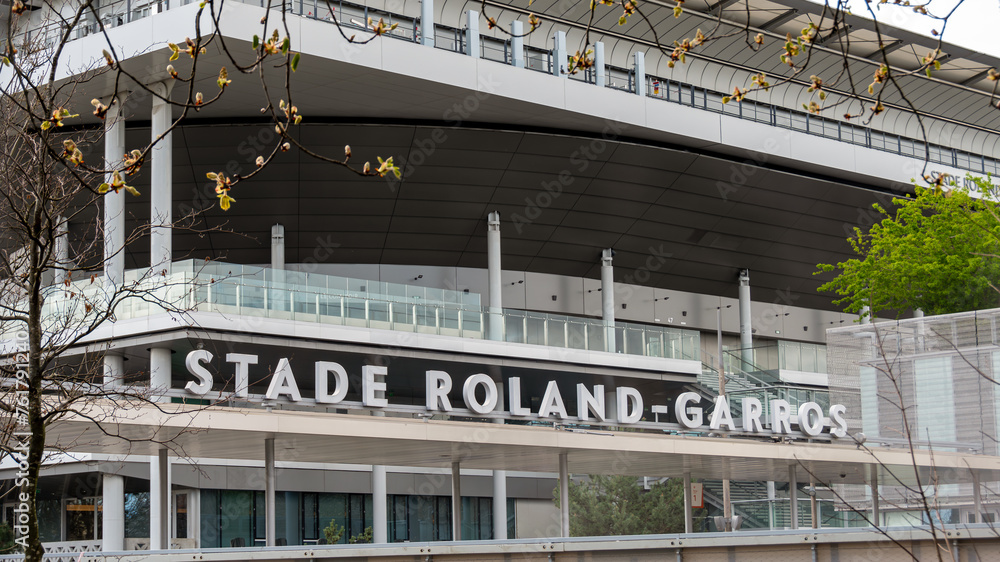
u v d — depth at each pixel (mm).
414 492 41594
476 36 32375
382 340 32344
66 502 36688
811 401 34656
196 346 29531
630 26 39281
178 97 30328
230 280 29641
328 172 35750
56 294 25062
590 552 11008
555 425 32281
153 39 27469
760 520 36125
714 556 10461
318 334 31016
